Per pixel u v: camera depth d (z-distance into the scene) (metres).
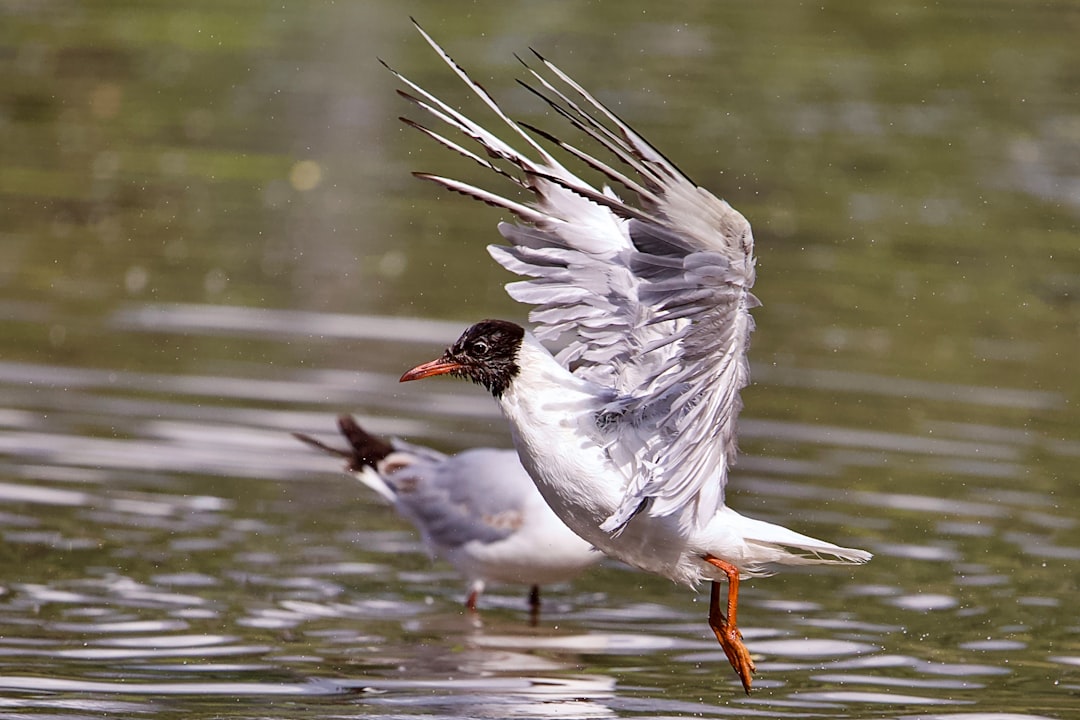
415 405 14.20
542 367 8.51
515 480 11.06
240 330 15.89
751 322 7.86
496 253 8.63
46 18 28.84
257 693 8.90
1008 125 25.14
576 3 30.86
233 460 12.91
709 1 31.62
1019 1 31.84
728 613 8.52
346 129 23.64
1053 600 10.76
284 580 10.92
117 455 12.80
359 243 18.92
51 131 22.95
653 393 8.12
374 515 12.35
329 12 29.86
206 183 21.00
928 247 20.09
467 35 28.38
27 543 11.15
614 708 8.88
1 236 18.48
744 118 24.55
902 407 14.66
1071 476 13.11
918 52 28.67
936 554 11.52
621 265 8.45
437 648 9.87
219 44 27.80
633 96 25.16
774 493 12.45
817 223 20.66
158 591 10.49
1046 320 17.72
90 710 8.47
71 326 15.73
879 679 9.40
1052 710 8.91
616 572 11.72
